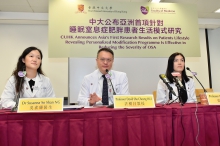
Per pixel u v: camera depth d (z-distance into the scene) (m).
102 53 1.68
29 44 3.39
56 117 0.87
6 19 3.15
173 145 0.96
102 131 0.90
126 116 0.93
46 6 2.96
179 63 1.72
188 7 2.84
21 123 0.85
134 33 2.71
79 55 2.58
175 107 0.99
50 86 1.68
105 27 2.66
